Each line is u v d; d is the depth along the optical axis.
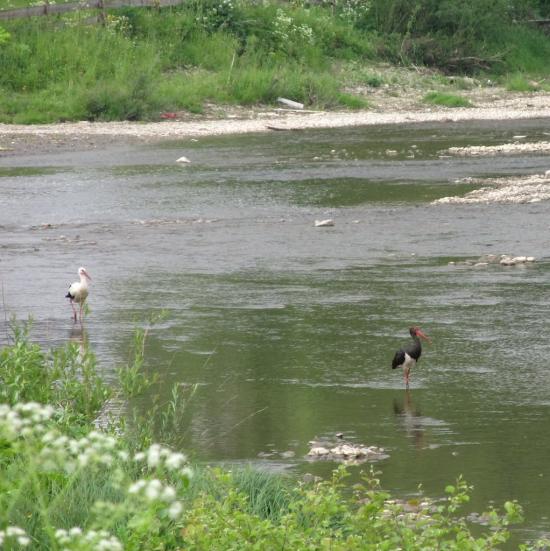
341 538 17.44
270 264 45.84
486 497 21.78
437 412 27.31
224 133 96.88
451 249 48.25
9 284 42.59
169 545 15.73
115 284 42.53
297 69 118.56
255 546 15.65
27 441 15.28
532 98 125.38
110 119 100.81
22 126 96.12
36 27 111.38
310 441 25.23
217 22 123.88
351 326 35.78
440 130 100.12
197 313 37.78
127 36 116.62
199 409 27.56
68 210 60.12
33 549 15.80
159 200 62.88
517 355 32.25
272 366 31.41
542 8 156.75
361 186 66.94
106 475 18.56
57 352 24.67
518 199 60.28
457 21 137.88
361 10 138.25
